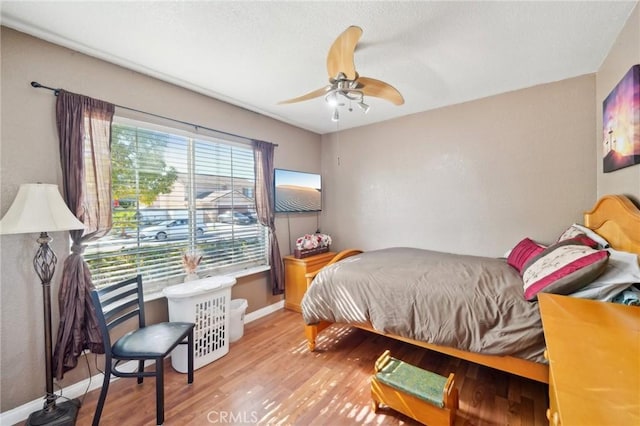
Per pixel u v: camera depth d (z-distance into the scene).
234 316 2.60
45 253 1.65
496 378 1.99
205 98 2.71
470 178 2.99
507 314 1.62
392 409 1.72
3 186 1.64
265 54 2.02
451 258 2.61
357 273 2.27
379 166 3.67
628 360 0.76
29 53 1.72
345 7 1.54
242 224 3.11
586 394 0.61
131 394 1.89
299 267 3.34
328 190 4.18
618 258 1.46
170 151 2.47
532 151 2.65
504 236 2.82
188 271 2.50
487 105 2.87
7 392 1.65
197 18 1.62
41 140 1.76
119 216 2.15
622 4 1.54
